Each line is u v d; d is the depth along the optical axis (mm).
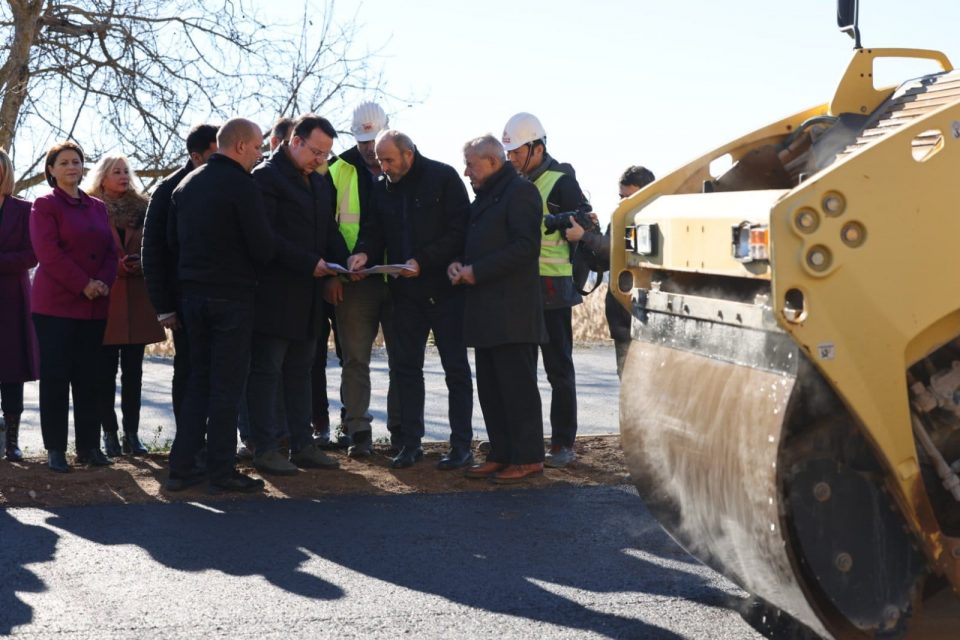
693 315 4270
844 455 3744
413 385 7680
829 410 3717
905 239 3531
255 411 7352
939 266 3545
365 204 7918
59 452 7414
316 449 7648
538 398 7336
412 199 7457
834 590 3703
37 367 7793
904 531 3734
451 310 7570
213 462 6914
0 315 7625
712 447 4059
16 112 16250
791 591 3770
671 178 4965
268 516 6441
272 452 7367
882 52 5012
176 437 7000
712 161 5012
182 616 4750
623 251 4871
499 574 5379
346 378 7980
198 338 6926
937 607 4176
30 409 12008
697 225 4148
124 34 16672
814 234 3490
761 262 3678
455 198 7457
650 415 4551
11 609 4816
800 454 3730
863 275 3516
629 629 4633
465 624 4684
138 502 6738
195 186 6801
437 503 6785
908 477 3578
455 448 7637
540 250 7188
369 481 7293
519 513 6543
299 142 7289
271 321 7211
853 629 3732
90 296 7391
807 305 3496
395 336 7746
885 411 3539
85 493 6898
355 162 7984
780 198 3508
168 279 7293
